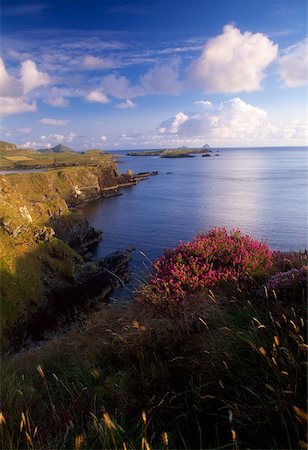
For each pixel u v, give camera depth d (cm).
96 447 384
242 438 373
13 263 3934
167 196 12431
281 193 11244
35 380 603
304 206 8569
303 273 598
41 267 4206
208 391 437
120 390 478
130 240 6750
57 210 7262
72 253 4600
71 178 14038
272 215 7600
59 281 4253
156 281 711
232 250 802
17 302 3497
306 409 349
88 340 680
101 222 8575
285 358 409
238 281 687
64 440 382
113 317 713
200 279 706
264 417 372
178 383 478
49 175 13638
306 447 290
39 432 409
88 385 521
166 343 560
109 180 16325
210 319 557
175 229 7069
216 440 387
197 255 814
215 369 442
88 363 571
